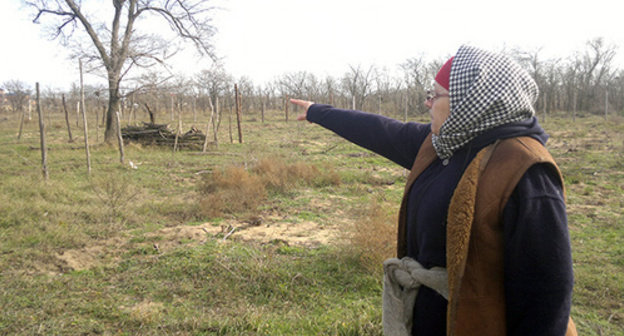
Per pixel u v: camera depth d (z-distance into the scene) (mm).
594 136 19703
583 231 6512
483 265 1220
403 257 1545
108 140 16797
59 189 8219
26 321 3512
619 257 5289
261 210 7434
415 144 1650
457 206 1235
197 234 5879
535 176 1169
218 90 45312
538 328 1162
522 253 1149
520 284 1167
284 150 15977
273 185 8984
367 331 3342
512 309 1206
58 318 3590
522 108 1244
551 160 1181
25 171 10945
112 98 16844
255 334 3383
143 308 3832
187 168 12039
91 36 16859
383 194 8891
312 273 4535
